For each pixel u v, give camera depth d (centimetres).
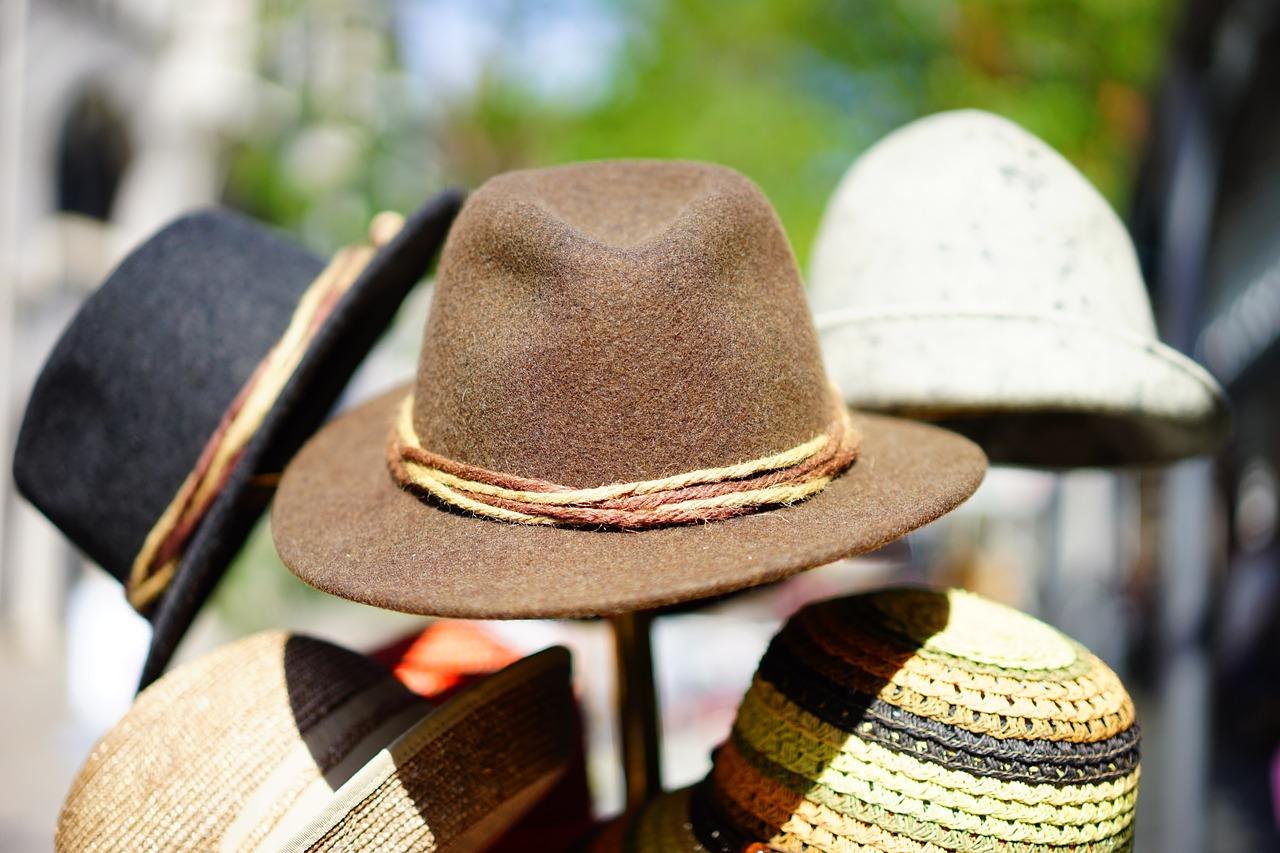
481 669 96
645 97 462
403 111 526
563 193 85
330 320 87
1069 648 80
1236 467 304
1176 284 152
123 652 230
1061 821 75
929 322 90
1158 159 162
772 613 131
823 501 78
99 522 92
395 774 78
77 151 526
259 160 523
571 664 86
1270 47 135
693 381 76
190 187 563
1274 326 228
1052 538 434
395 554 77
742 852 78
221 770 80
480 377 78
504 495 77
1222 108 147
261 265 94
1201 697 158
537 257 77
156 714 82
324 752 80
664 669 221
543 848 97
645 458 76
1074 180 94
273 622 324
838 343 92
